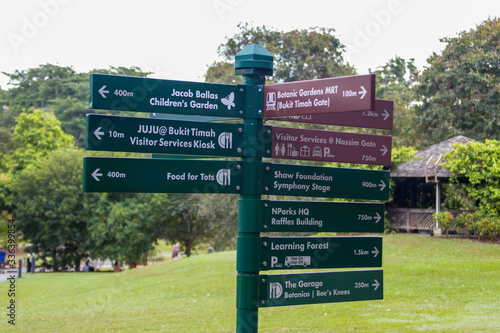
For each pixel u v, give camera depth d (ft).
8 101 183.32
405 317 31.76
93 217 110.32
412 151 73.56
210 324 33.40
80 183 112.37
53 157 114.83
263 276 14.39
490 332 26.07
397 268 48.73
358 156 15.67
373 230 15.71
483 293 39.29
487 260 52.37
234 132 14.52
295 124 68.80
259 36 94.12
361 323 30.58
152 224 114.11
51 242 112.06
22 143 131.13
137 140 13.73
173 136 14.02
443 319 30.60
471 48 106.11
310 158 15.16
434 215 67.77
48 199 111.86
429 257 54.44
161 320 35.83
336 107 13.70
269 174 14.65
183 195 116.57
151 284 55.06
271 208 14.60
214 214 87.10
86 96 177.37
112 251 109.29
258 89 14.64
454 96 103.45
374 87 13.21
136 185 13.67
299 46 91.35
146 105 13.80
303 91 14.16
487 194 64.80
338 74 91.97
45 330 34.30
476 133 102.47
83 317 39.19
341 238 15.30
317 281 14.93
